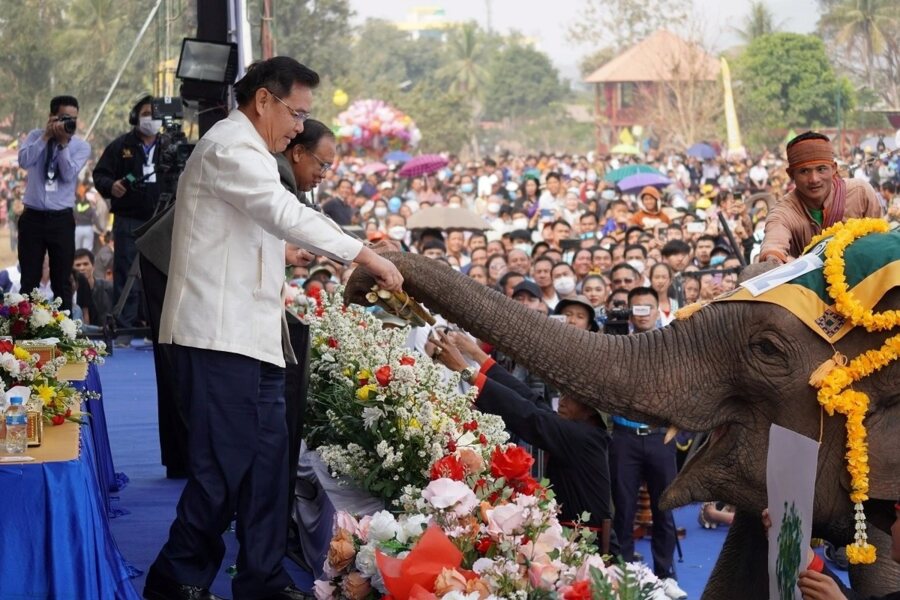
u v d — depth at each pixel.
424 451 5.88
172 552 5.71
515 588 4.22
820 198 6.29
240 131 5.54
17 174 28.98
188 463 5.66
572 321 8.42
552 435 6.64
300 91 5.64
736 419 4.96
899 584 5.01
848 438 4.75
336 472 6.41
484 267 14.43
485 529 4.53
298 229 5.32
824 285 4.90
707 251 15.44
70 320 8.24
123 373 13.73
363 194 36.28
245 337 5.58
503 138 118.62
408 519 4.71
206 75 11.17
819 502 4.87
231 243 5.56
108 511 8.08
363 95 85.44
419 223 20.86
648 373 4.93
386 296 5.12
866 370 4.74
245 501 5.75
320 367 7.39
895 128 68.94
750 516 5.27
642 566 4.42
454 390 6.32
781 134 70.31
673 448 8.28
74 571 5.20
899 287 4.76
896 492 4.77
